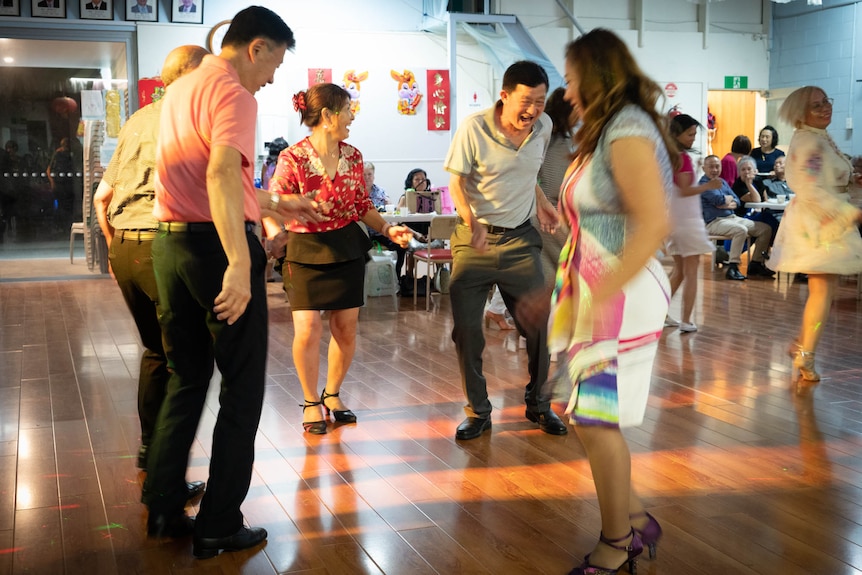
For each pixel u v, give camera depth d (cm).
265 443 380
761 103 1389
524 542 275
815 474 336
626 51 226
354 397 462
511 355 566
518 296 386
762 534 279
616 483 237
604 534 244
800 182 464
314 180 377
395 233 393
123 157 304
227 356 257
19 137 1041
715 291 855
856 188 772
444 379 503
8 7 987
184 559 264
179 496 278
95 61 1040
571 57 230
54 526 289
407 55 1120
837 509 300
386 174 1119
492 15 1087
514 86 352
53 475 339
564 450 368
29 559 263
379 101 1106
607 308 228
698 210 618
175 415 275
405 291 863
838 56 1259
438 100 1118
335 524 290
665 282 240
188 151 246
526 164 374
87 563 261
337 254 386
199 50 300
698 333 635
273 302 827
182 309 260
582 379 233
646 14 1303
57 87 1038
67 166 1059
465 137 367
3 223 1055
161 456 275
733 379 492
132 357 566
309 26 1084
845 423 404
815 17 1289
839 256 457
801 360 486
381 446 376
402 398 459
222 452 262
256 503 309
